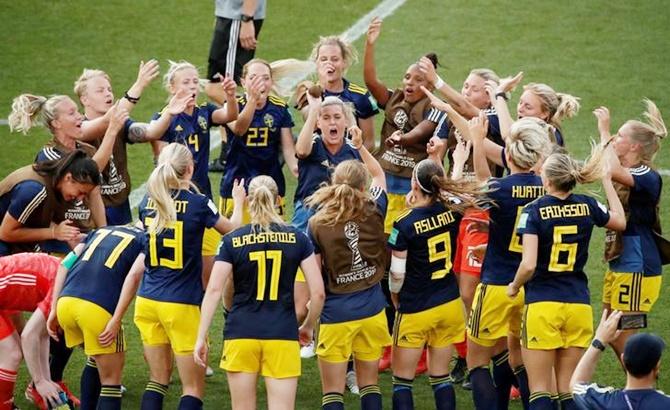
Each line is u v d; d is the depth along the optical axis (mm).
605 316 25109
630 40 61219
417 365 33406
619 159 32000
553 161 28469
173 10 64750
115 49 60094
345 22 63719
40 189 31172
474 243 33594
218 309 38625
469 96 36719
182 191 29234
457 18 64062
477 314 30328
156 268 29031
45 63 58281
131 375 34062
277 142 37312
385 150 38250
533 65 58750
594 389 23516
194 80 35969
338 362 29281
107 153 33031
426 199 29422
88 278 29094
